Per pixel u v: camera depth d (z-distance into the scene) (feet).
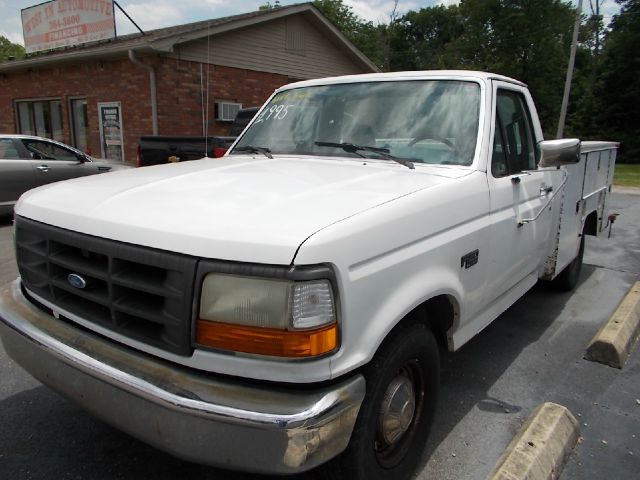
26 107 54.70
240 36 46.06
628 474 8.66
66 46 48.03
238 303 5.65
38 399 10.57
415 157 9.70
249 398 5.68
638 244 26.13
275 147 11.35
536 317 15.72
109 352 6.64
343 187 7.67
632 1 111.04
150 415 5.99
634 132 108.99
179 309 5.90
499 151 10.39
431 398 8.40
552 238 13.29
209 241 5.77
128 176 8.68
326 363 5.82
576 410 10.58
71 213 7.09
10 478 8.25
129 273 6.38
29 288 8.02
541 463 8.31
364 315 6.28
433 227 7.63
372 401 6.75
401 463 7.89
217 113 45.47
